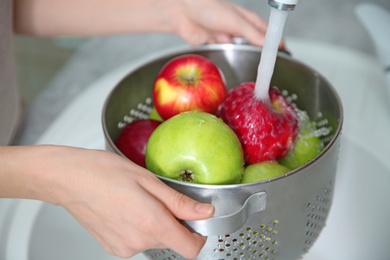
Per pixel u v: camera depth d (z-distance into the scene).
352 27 1.06
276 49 0.55
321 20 1.08
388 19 0.87
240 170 0.53
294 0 0.51
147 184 0.46
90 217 0.49
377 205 0.68
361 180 0.71
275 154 0.59
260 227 0.49
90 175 0.47
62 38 1.47
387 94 0.81
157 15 0.79
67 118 0.81
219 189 0.45
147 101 0.67
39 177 0.49
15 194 0.52
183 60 0.63
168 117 0.63
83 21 0.81
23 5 0.81
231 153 0.51
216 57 0.68
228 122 0.59
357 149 0.75
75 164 0.48
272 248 0.52
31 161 0.49
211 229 0.45
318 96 0.63
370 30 0.86
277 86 0.67
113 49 1.03
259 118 0.57
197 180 0.51
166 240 0.47
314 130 0.63
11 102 0.77
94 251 0.65
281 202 0.48
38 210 0.67
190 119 0.52
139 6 0.79
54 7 0.81
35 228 0.65
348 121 0.79
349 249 0.65
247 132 0.58
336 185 0.71
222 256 0.51
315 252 0.65
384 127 0.78
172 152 0.51
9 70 0.75
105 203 0.46
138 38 1.07
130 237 0.48
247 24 0.73
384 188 0.70
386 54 0.83
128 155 0.60
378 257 0.63
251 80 0.69
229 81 0.70
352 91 0.85
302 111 0.64
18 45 1.48
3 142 0.75
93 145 0.76
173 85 0.62
